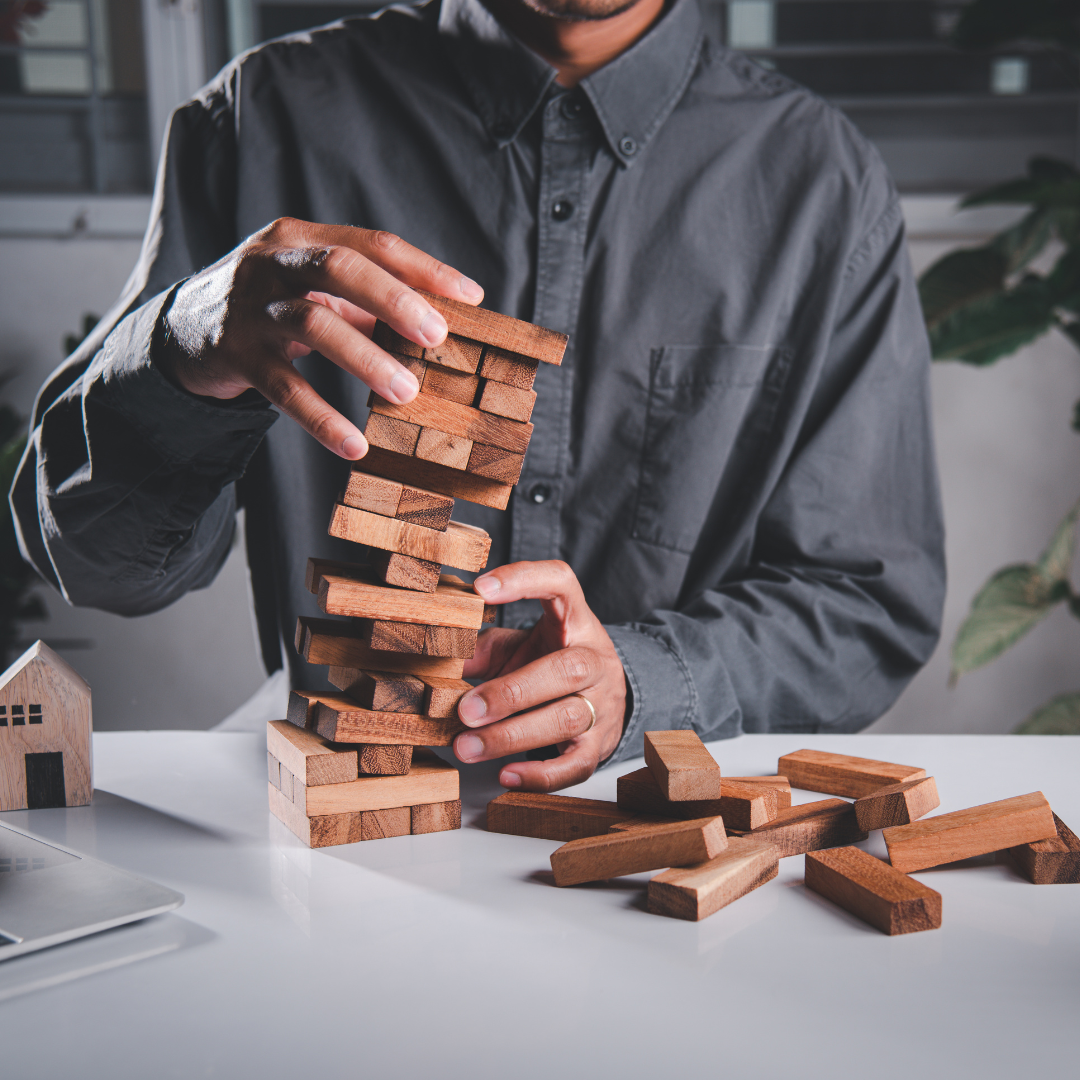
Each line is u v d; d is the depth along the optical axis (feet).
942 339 6.07
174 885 1.80
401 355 1.91
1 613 7.09
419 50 3.76
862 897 1.69
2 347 7.80
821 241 3.78
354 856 1.95
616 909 1.73
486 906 1.73
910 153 8.08
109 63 7.89
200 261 3.70
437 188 3.69
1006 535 7.90
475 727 2.14
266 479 3.70
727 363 3.72
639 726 2.68
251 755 2.64
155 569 3.13
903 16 7.93
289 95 3.71
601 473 3.77
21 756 2.20
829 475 3.73
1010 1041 1.32
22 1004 1.39
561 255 3.67
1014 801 2.00
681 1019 1.37
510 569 2.34
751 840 1.94
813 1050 1.30
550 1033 1.33
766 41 8.02
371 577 2.11
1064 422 7.73
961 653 6.31
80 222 7.73
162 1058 1.27
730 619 3.28
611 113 3.59
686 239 3.70
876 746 2.74
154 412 2.52
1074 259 5.74
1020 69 7.95
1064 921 1.69
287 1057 1.27
